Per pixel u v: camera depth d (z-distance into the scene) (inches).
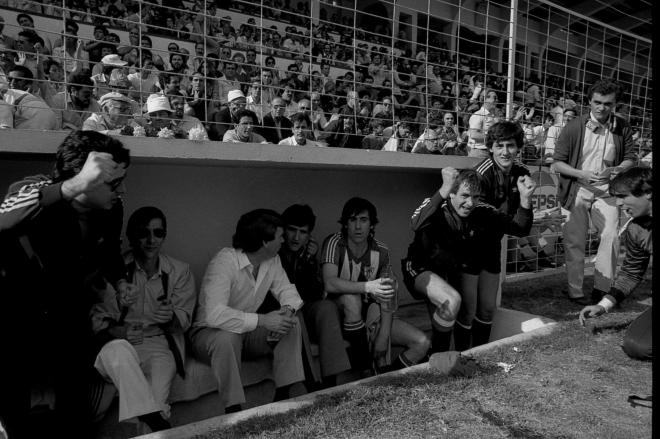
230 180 181.8
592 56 598.2
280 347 140.0
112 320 120.7
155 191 167.0
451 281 178.1
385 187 223.3
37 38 266.4
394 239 228.1
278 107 258.7
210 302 134.4
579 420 109.7
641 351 141.5
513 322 190.9
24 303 97.4
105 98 180.5
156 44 356.8
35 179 98.9
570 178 209.9
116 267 114.3
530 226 170.6
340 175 209.3
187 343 146.3
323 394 115.3
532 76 480.4
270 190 191.8
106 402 119.1
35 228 92.6
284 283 149.6
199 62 292.7
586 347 154.1
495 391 122.0
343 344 150.3
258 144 149.6
